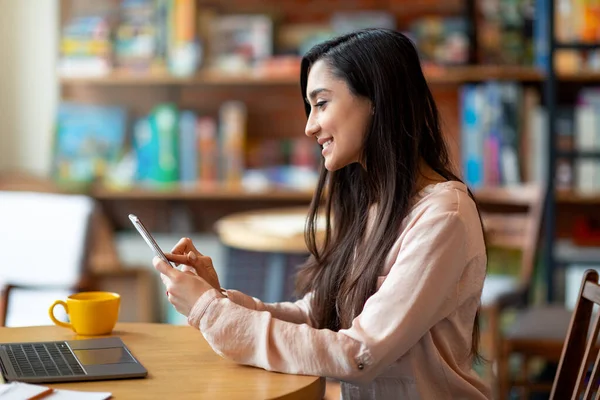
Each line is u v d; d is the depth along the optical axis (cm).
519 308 354
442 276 159
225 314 159
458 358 171
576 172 394
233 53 421
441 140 181
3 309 268
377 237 170
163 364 160
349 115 172
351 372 153
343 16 425
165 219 453
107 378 149
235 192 418
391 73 171
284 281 369
